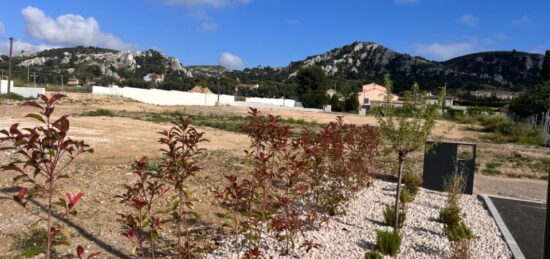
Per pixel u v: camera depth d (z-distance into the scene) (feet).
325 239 19.70
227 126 88.07
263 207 17.34
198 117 113.80
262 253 17.17
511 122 115.65
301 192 20.79
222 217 23.08
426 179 34.86
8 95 133.80
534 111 123.13
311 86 297.53
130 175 30.55
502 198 33.47
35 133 9.27
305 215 22.08
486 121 128.67
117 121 82.53
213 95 213.25
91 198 24.48
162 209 23.38
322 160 24.89
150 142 52.65
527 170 51.29
